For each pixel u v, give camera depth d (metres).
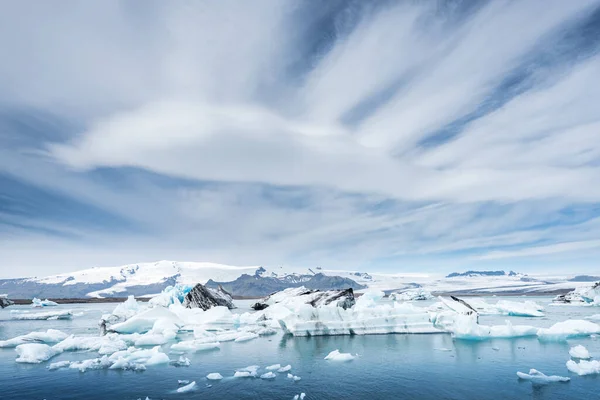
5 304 66.06
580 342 18.80
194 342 19.28
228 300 50.09
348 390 10.99
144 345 19.88
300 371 13.34
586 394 10.38
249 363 14.88
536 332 20.92
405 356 15.73
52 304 70.38
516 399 10.04
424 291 78.25
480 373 12.80
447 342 19.11
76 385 11.83
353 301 33.12
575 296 56.97
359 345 18.52
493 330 20.30
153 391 11.14
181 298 44.12
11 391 11.24
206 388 11.35
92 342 18.95
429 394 10.54
